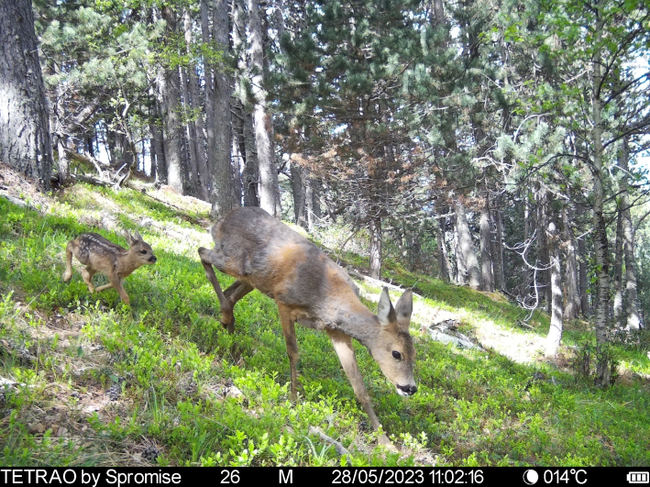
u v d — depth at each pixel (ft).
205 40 81.71
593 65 31.68
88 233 20.13
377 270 56.90
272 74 51.39
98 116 69.82
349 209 57.88
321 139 51.80
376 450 14.48
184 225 51.88
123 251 19.77
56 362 14.93
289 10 88.79
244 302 27.40
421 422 18.48
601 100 31.48
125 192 54.60
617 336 57.11
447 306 54.08
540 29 33.55
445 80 50.24
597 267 31.91
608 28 27.96
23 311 17.42
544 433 19.38
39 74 36.60
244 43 74.74
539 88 33.71
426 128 51.75
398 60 50.19
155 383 15.29
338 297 16.43
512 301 81.71
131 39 55.47
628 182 49.49
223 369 18.04
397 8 52.26
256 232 18.02
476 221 121.29
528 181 39.78
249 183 88.74
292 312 17.17
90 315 18.72
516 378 28.99
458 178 50.75
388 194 51.93
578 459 16.43
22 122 35.29
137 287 22.47
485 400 22.53
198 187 106.32
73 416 12.87
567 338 55.36
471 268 81.92
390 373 15.69
